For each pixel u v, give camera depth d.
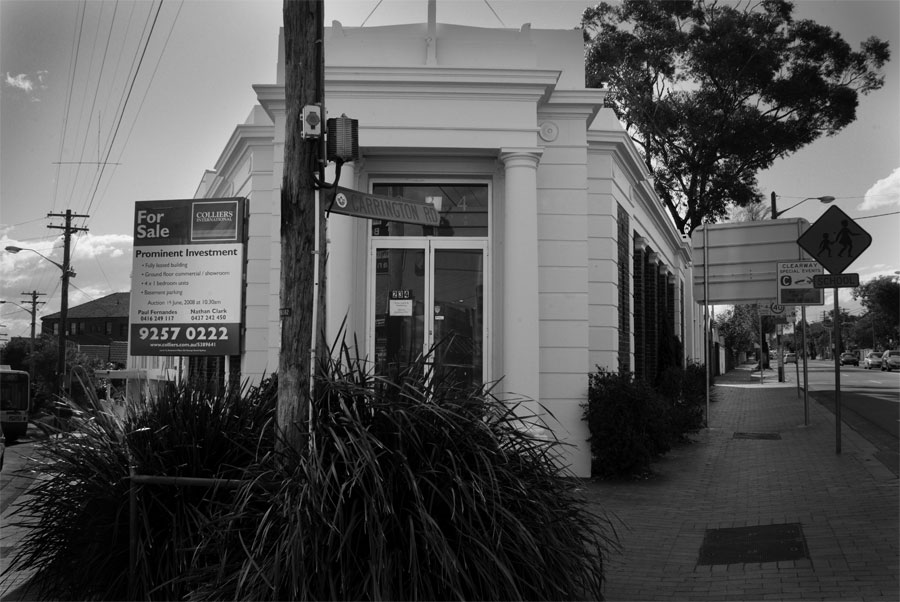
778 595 6.08
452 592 4.89
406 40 11.47
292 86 5.88
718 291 21.52
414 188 11.86
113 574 5.92
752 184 35.62
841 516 8.41
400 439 5.21
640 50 33.88
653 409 11.74
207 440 6.16
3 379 35.81
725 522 8.74
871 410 21.17
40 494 6.12
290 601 4.75
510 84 11.09
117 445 6.21
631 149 14.41
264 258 13.09
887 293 101.69
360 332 11.42
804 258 19.80
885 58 31.77
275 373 6.64
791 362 90.50
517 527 5.11
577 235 11.84
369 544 4.83
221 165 16.05
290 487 5.04
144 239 11.35
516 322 10.92
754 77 32.41
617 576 6.80
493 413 5.93
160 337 11.25
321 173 5.80
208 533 5.43
